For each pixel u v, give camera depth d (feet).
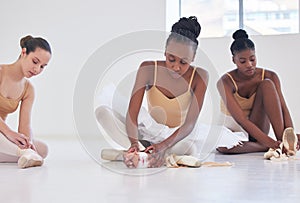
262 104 7.59
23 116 6.12
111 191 3.64
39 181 4.21
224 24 14.40
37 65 5.88
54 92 14.35
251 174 4.78
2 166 5.48
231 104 7.40
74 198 3.34
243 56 7.60
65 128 14.26
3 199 3.30
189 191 3.66
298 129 12.78
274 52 13.01
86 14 14.25
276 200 3.30
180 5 14.83
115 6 14.11
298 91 12.84
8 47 14.69
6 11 14.64
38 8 14.49
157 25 13.88
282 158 6.35
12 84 5.98
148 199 3.31
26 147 5.63
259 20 14.11
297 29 13.82
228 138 7.16
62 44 14.38
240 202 3.22
